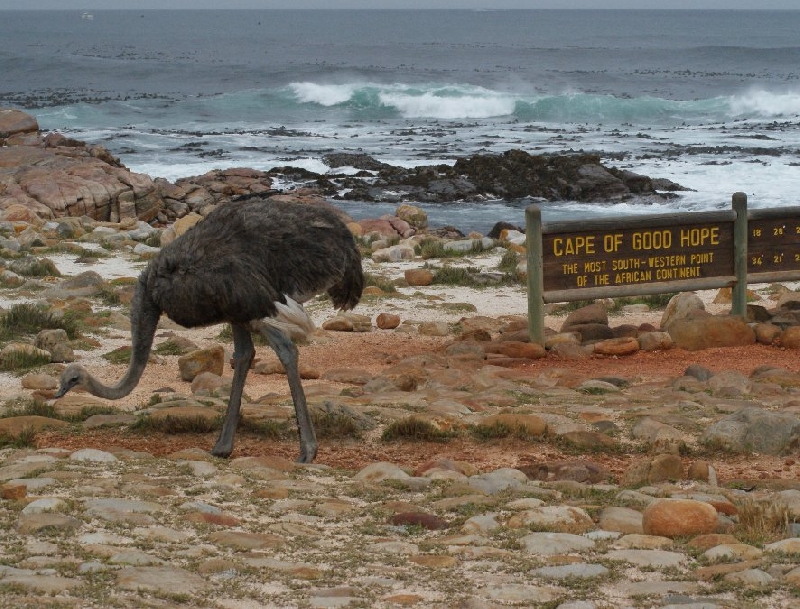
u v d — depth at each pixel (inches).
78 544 213.3
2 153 1401.3
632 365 499.2
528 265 530.0
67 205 1179.9
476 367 492.7
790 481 295.1
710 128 2395.4
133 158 1863.9
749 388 422.6
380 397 407.2
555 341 536.4
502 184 1577.3
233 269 304.3
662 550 223.0
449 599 193.2
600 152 1915.6
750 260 567.5
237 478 283.7
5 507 239.5
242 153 1929.1
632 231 541.0
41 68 3993.6
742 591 195.2
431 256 881.5
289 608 186.2
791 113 2709.2
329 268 315.6
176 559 209.6
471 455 333.1
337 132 2346.2
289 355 315.6
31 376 439.8
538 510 252.5
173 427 352.8
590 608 186.1
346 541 233.3
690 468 299.0
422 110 2807.6
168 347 526.9
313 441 324.2
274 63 4726.9
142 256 828.6
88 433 352.2
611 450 337.1
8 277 684.1
